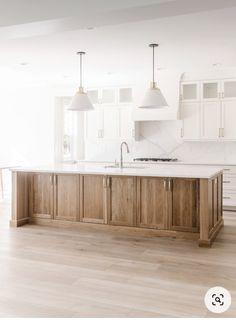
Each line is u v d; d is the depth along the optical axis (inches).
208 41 179.2
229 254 151.8
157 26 154.9
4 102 335.0
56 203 200.5
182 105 264.5
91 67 243.9
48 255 150.6
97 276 126.4
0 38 142.6
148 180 180.2
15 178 200.2
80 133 326.3
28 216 208.8
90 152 315.6
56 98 313.4
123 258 146.7
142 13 114.7
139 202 182.7
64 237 179.2
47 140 316.8
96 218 192.1
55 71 258.8
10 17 123.7
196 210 171.6
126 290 114.1
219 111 253.9
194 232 172.7
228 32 164.6
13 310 100.3
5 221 215.9
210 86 259.0
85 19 119.0
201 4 107.2
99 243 168.7
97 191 191.2
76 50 195.9
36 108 320.5
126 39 174.9
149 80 267.9
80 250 157.8
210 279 123.4
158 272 130.3
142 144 294.0
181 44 184.9
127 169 198.1
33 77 284.5
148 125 291.3
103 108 290.4
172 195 175.9
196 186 171.0
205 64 233.5
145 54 206.1
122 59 219.0
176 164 267.1
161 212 178.7
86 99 194.9
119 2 110.3
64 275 127.4
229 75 249.1
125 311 99.4
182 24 152.8
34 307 102.1
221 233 187.9
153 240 173.8
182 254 151.9
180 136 268.5
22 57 213.0
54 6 118.0
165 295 110.2
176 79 259.3
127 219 185.6
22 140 328.8
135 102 273.3
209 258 146.5
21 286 117.3
